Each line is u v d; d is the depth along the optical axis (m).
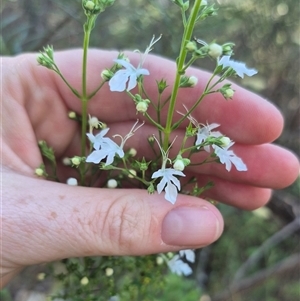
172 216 0.08
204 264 0.23
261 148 0.11
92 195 0.09
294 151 0.26
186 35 0.07
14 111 0.10
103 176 0.11
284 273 0.23
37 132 0.11
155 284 0.11
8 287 0.20
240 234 0.23
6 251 0.09
